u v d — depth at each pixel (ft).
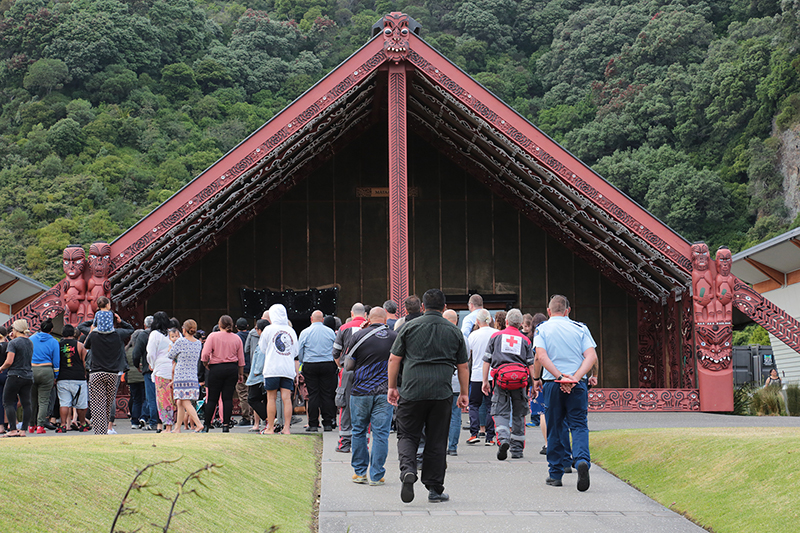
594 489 25.82
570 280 70.23
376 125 71.26
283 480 25.58
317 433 37.73
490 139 60.03
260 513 20.76
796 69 233.96
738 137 248.52
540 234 70.85
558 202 62.75
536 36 334.85
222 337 37.40
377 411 26.07
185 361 36.32
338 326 41.09
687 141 256.11
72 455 19.71
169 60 338.34
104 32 322.75
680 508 23.15
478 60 319.68
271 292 69.31
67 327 42.37
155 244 54.24
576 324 25.85
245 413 45.14
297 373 39.78
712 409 52.90
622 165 249.34
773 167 233.35
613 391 53.72
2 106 316.81
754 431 31.42
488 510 22.79
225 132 303.68
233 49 345.72
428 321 23.04
